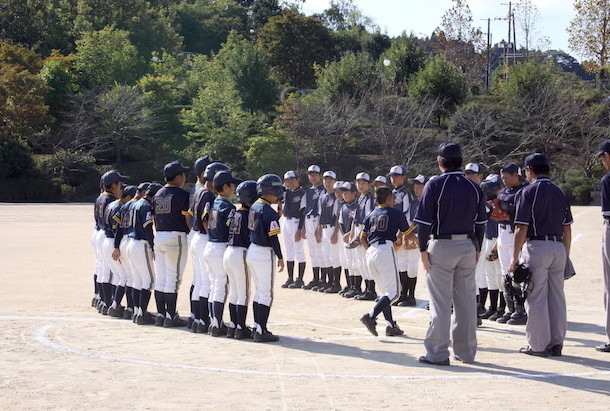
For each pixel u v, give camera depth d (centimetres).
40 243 2389
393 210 977
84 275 1642
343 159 6097
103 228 1141
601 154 821
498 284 1098
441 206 767
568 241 834
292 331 996
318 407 592
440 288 773
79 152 5903
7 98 5822
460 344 787
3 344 867
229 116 6200
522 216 808
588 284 1480
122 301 1264
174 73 7712
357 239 1021
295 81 9462
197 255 990
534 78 6366
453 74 6669
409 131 5853
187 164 6194
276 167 5844
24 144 5816
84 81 6831
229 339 931
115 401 609
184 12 12675
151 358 796
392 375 716
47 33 8375
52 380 684
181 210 1015
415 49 7606
